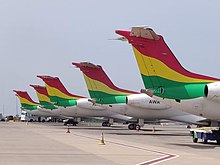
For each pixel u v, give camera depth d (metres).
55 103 86.00
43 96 104.31
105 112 79.94
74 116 85.06
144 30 32.81
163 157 23.61
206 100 33.44
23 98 128.62
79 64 62.44
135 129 71.31
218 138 36.16
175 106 34.72
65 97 85.75
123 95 60.28
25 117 160.88
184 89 33.88
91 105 78.94
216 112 33.53
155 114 57.38
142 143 35.66
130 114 59.00
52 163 20.08
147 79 34.59
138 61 34.56
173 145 33.91
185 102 34.00
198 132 37.59
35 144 32.72
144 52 34.34
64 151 26.73
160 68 34.25
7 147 29.64
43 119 153.88
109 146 31.52
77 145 32.06
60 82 86.38
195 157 23.98
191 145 34.38
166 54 34.34
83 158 22.61
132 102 56.12
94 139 40.09
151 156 24.14
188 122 55.75
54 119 143.38
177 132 63.50
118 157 23.28
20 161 20.88
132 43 34.00
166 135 52.19
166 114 56.66
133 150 28.16
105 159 22.19
